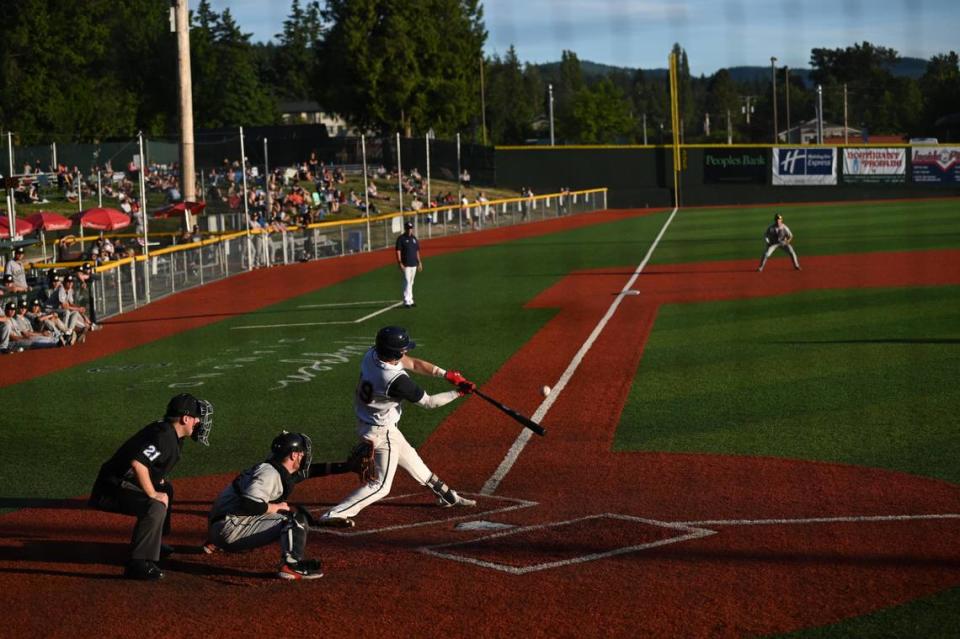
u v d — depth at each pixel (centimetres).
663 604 658
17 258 2327
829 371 1395
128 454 745
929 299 2067
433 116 6378
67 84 6228
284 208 4191
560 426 1180
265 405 1357
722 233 4291
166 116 7700
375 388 838
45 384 1584
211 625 655
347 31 5994
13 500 973
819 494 883
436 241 4462
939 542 753
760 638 605
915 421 1115
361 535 828
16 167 4100
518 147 6444
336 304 2458
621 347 1670
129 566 741
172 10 3288
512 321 2033
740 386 1330
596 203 6438
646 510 859
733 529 800
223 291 2888
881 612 635
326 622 652
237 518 755
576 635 618
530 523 838
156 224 3803
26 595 716
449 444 1129
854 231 4097
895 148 6731
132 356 1831
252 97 8244
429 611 662
